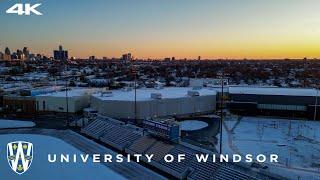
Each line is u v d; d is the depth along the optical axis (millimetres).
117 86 174375
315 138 85000
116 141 78875
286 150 74000
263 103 117688
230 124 101688
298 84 198125
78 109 118125
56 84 186250
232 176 55094
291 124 102750
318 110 109875
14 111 120625
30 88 148875
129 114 105062
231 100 119812
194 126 97875
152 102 106375
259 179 52688
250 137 85438
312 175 58094
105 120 93438
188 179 58562
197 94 116188
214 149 73812
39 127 97062
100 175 60375
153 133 76062
